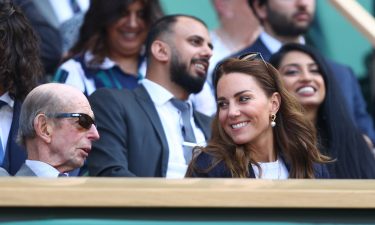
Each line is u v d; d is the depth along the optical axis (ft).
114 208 25.58
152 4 54.65
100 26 53.98
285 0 59.82
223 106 37.86
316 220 26.43
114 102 44.42
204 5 61.46
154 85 46.57
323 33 64.80
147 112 44.98
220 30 60.75
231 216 26.07
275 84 38.14
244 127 37.29
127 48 54.03
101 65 53.62
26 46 41.45
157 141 44.29
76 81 52.95
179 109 46.39
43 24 54.95
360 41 65.92
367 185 27.50
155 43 47.29
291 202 26.07
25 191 25.02
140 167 43.55
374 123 65.98
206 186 26.30
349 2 58.29
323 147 47.44
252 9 60.23
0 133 39.63
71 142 35.32
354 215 26.58
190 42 47.21
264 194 25.95
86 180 26.68
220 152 37.06
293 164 38.24
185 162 44.83
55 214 25.35
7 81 40.50
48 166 35.17
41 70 43.39
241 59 38.52
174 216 25.80
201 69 47.26
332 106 48.91
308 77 48.83
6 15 40.91
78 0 56.85
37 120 35.22
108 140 43.21
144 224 25.67
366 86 66.44
